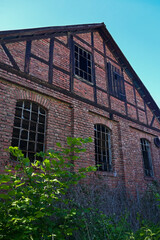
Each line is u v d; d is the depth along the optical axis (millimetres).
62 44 7477
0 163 4789
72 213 3268
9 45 5844
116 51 9969
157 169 9930
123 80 10000
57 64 7000
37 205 2875
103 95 8422
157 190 8336
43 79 6391
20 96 5703
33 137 5840
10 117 5297
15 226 2605
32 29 6391
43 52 6695
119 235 3807
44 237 2801
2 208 2818
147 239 3561
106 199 5465
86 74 8117
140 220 5383
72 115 6855
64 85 6973
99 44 9312
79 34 8422
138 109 10180
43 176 3008
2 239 2656
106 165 7641
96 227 4145
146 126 10156
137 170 8594
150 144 10211
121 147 8250
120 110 9008
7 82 5512
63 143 6324
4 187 2578
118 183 7309
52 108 6391
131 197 6777
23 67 5973
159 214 5941
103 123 7961
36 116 6059
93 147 7105
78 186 5586
